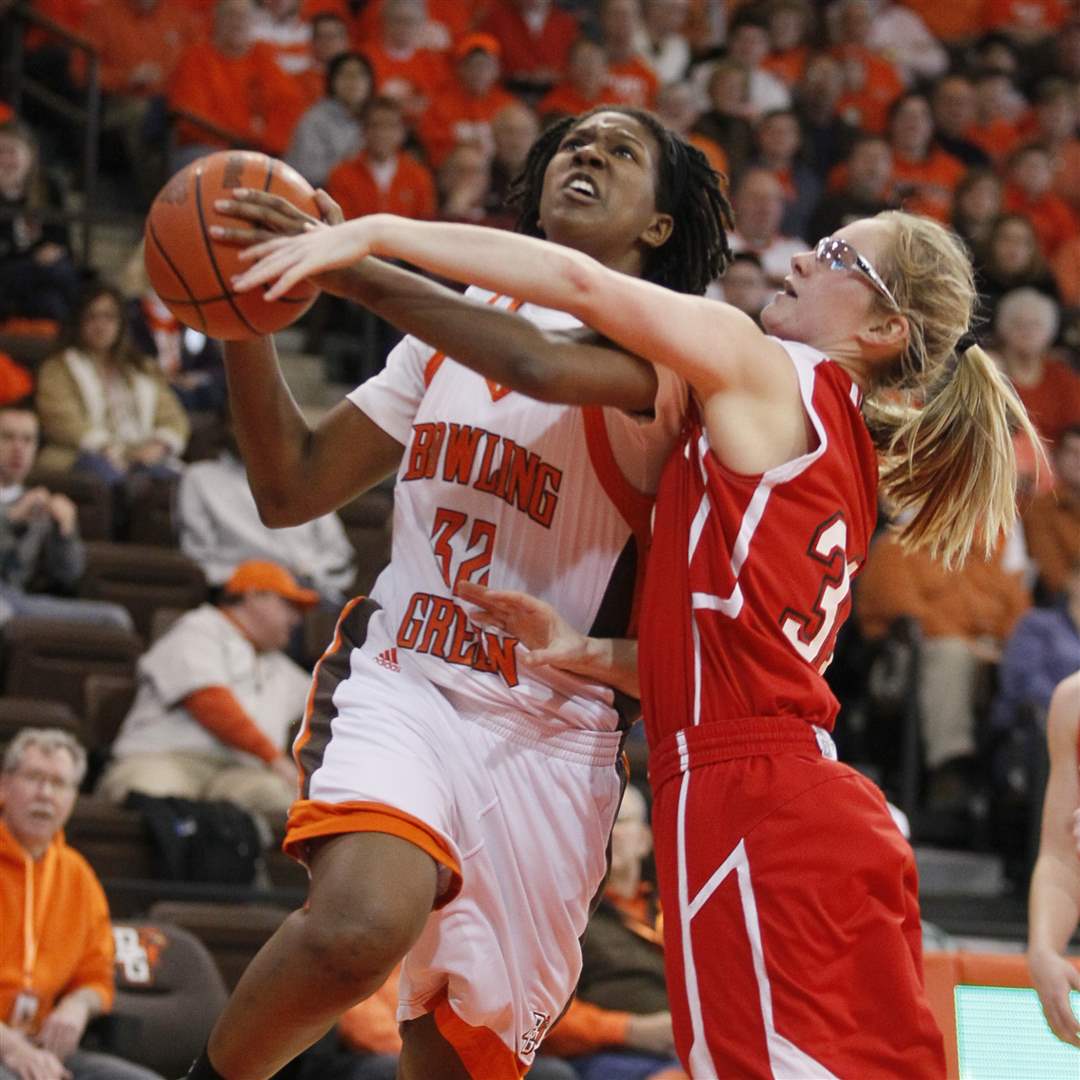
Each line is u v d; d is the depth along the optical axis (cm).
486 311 562
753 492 573
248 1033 575
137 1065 1131
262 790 1448
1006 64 2833
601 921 1162
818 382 595
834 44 2752
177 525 1836
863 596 1827
